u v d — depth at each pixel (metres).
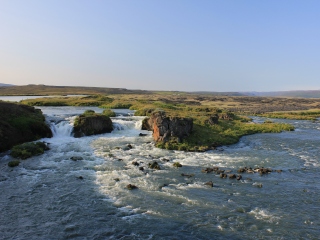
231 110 138.25
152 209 24.64
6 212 23.77
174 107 100.94
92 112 67.44
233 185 30.27
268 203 26.02
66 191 28.11
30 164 36.06
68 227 21.70
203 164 37.72
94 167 35.47
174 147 45.44
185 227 21.83
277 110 145.50
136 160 38.91
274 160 40.69
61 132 54.25
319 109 156.12
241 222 22.59
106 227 21.78
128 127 62.69
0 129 43.03
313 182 31.72
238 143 52.78
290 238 20.42
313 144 53.03
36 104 103.44
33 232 20.98
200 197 27.09
